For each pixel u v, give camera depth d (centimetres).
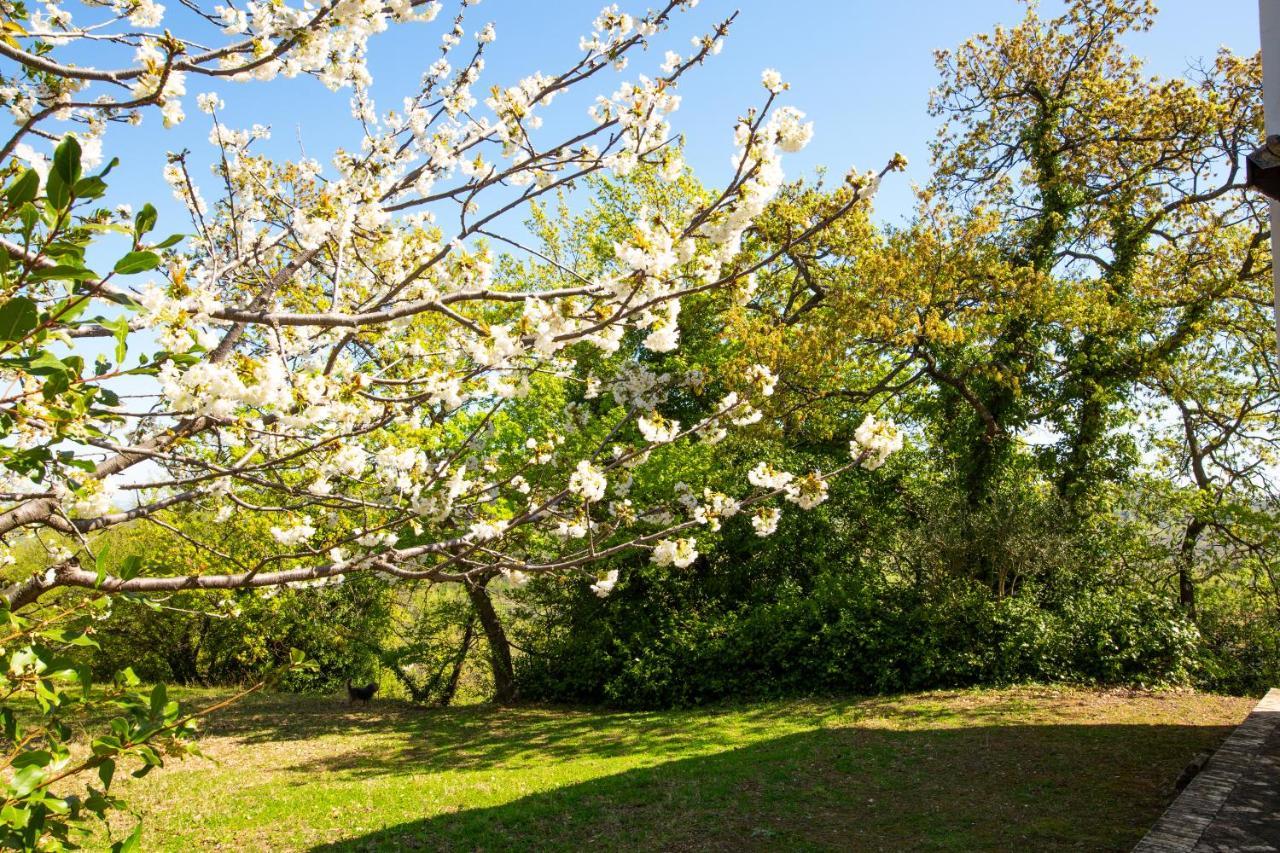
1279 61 438
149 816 766
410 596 1584
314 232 332
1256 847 421
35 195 144
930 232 1256
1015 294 1284
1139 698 1077
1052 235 1480
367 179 352
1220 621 1287
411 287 381
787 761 873
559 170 356
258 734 1220
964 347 1391
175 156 355
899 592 1359
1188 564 1365
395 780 900
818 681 1296
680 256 292
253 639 1650
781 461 1479
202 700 1521
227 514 448
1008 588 1313
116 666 1720
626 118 341
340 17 249
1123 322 1329
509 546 497
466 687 1662
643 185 1596
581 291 293
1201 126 1366
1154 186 1452
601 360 1224
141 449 244
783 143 290
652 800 768
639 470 1277
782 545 1496
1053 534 1245
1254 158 382
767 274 1598
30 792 146
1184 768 724
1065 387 1483
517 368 338
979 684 1191
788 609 1352
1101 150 1445
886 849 611
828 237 1378
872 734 970
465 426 1094
